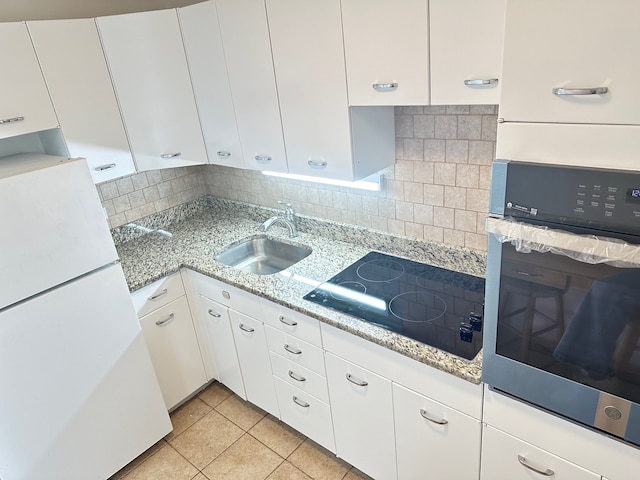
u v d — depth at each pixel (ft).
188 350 8.39
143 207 9.26
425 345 5.05
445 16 4.36
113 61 7.18
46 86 6.64
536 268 3.65
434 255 6.84
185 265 7.86
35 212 5.58
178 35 6.96
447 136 6.01
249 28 6.03
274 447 7.66
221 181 9.84
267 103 6.34
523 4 3.17
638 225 3.05
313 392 6.75
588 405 3.83
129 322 6.84
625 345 3.45
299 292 6.45
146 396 7.31
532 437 4.39
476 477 5.12
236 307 7.37
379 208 7.25
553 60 3.18
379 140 6.19
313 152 6.15
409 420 5.50
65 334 6.15
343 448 6.77
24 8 7.32
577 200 3.27
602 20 2.91
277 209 9.05
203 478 7.20
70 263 6.01
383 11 4.74
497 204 3.71
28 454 6.10
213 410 8.60
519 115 3.45
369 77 5.14
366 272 6.86
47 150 7.55
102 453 6.91
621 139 3.07
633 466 3.82
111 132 7.43
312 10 5.29
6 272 5.45
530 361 4.04
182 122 7.57
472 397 4.71
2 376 5.64
